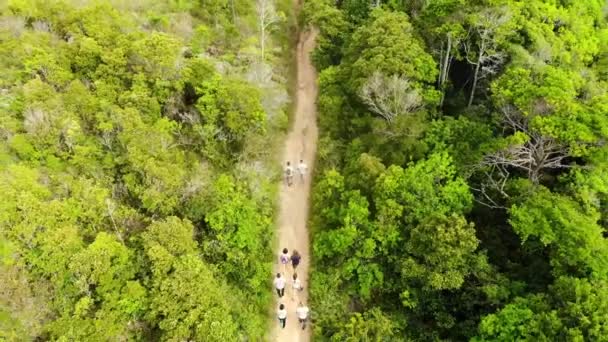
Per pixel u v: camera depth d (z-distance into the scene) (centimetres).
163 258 2778
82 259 2595
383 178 3516
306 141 4553
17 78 3372
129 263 2802
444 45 4434
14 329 2444
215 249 3250
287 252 3497
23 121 3155
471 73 4572
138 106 3544
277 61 5150
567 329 2719
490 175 3541
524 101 3356
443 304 3356
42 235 2616
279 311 3198
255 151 3972
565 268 3044
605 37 4225
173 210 3247
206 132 3722
